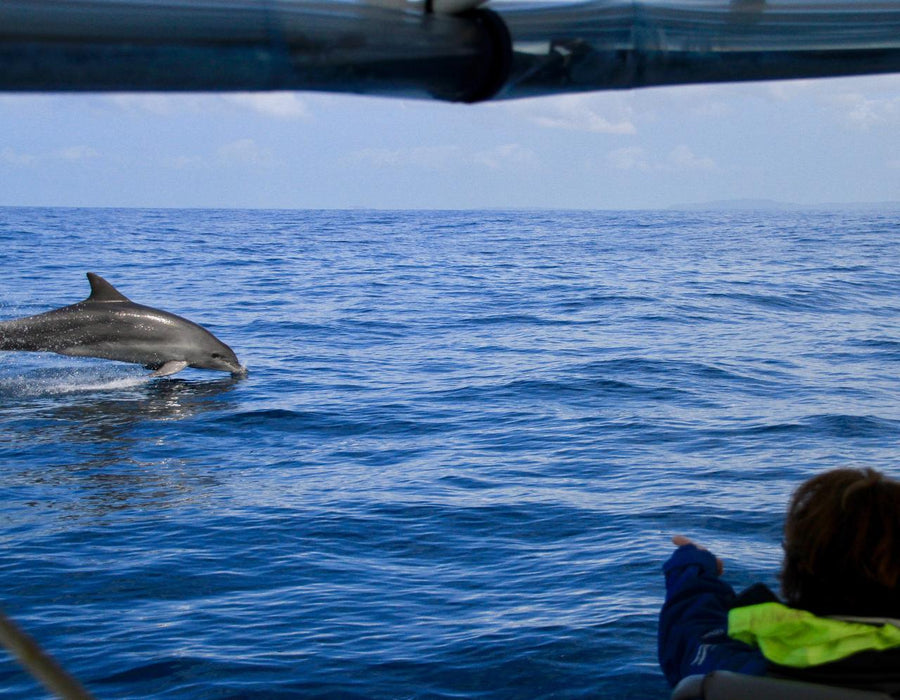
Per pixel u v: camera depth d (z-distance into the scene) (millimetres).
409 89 1420
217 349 15508
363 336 20594
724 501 8539
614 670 5438
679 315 23922
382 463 10273
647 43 1513
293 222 104562
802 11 1600
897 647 1726
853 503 1771
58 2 1080
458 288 31391
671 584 2252
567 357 17281
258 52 1226
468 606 6383
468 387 14484
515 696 5219
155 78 1164
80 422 12234
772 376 15273
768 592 1847
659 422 11953
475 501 8719
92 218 113250
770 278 34719
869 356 17406
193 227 83812
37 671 1225
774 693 1762
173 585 6812
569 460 10203
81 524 8164
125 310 15188
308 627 6094
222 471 9977
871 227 94812
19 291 28250
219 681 5402
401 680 5395
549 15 1453
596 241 64312
